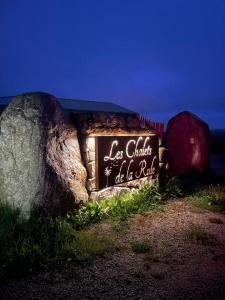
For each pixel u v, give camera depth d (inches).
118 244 202.1
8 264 163.9
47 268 166.2
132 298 142.6
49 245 185.0
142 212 268.5
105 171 274.7
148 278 161.2
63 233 198.1
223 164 619.8
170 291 148.8
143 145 336.8
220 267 174.7
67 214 227.5
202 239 213.9
